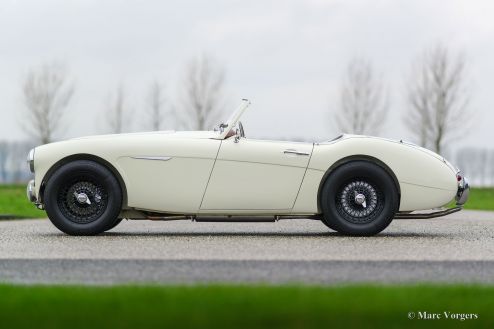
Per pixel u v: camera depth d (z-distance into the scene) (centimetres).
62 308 737
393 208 1641
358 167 1631
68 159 1642
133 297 779
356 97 6706
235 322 680
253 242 1512
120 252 1329
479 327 700
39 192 1652
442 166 1672
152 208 1644
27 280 1016
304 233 1764
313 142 1673
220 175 1633
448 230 1930
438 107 6594
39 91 6806
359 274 1056
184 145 1638
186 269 1100
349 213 1645
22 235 1697
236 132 1667
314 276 1036
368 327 677
